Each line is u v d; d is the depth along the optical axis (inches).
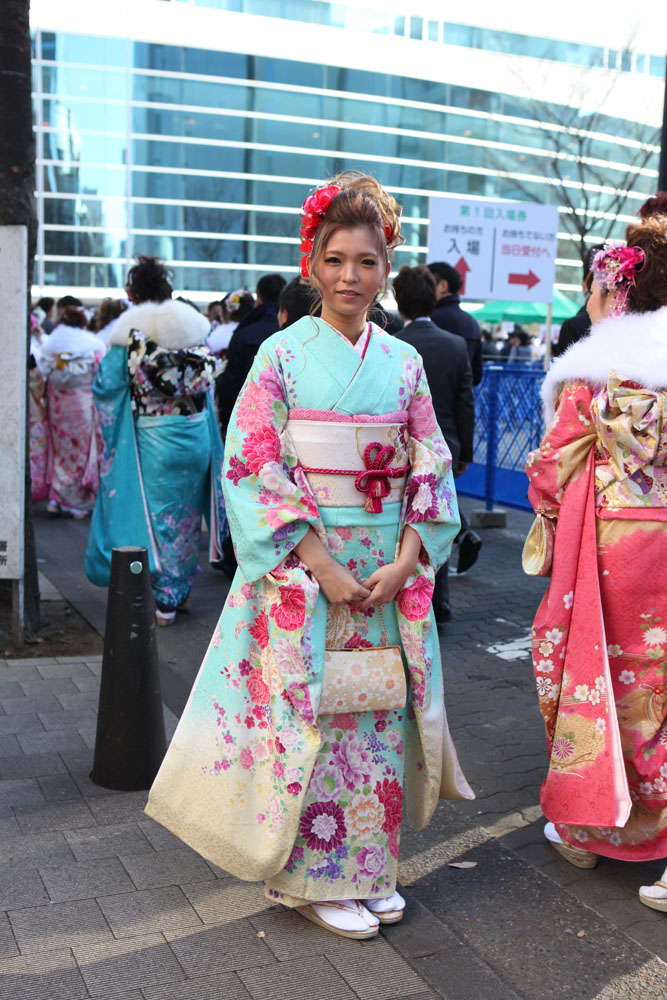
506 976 93.5
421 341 196.5
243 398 95.3
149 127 921.5
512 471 336.5
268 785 95.5
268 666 95.7
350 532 95.4
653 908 106.0
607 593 108.6
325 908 98.4
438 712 101.0
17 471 176.4
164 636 200.5
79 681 167.2
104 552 201.0
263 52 940.0
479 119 1031.6
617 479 107.2
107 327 356.5
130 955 93.2
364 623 97.0
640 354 104.3
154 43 903.7
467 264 352.5
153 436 198.5
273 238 983.0
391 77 995.3
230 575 253.4
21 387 173.2
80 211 919.7
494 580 259.4
